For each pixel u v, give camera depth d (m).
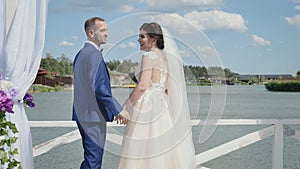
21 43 3.24
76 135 3.88
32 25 3.29
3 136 3.07
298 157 6.61
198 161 3.92
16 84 3.23
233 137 6.12
